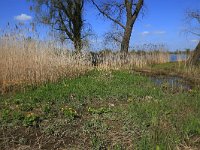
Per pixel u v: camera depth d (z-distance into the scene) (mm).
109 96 10969
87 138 6871
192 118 7648
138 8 25547
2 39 12812
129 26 25484
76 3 25719
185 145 6418
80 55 17266
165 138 6414
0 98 10469
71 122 7797
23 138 6789
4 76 12164
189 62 20766
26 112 8508
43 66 13242
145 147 6121
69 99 10422
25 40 13406
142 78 15562
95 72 17328
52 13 25703
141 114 8195
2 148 6375
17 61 12773
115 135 6977
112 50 21500
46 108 8734
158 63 24625
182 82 15320
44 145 6523
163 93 11570
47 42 14281
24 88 11703
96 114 8523
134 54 23938
